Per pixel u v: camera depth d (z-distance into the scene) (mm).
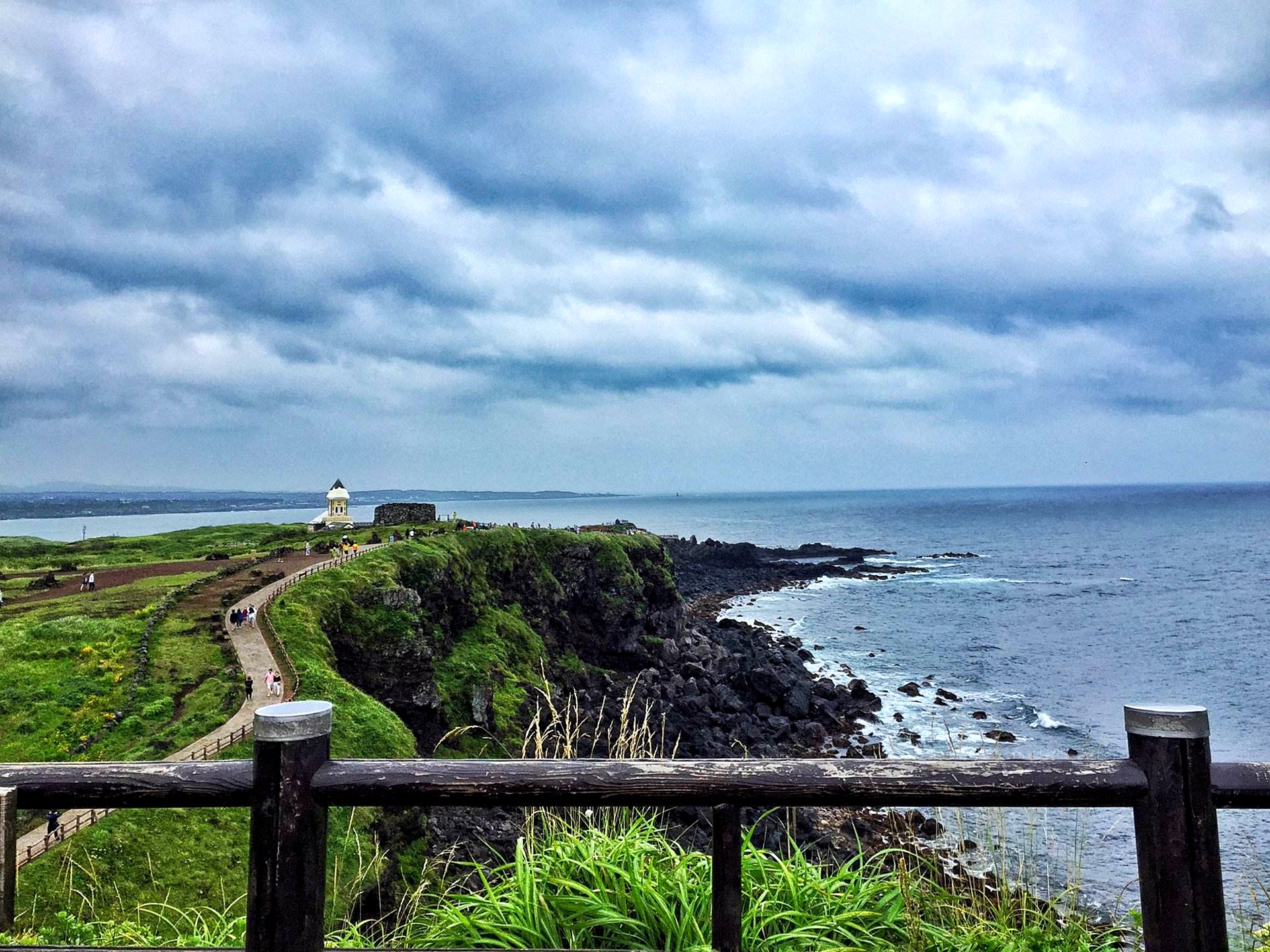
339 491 85062
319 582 41812
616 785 2674
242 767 2641
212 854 19453
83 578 52562
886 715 42875
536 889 3662
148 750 25359
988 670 52438
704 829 16422
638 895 3594
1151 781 2660
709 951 2980
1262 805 2686
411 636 40906
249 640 35219
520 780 2645
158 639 35000
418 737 39906
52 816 18422
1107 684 47125
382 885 18906
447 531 71375
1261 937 4555
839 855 18797
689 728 41781
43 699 29375
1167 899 2607
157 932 5211
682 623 70000
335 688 30938
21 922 6875
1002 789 2672
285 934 2520
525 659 52500
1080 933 3816
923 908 3916
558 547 65938
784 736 40875
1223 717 39281
